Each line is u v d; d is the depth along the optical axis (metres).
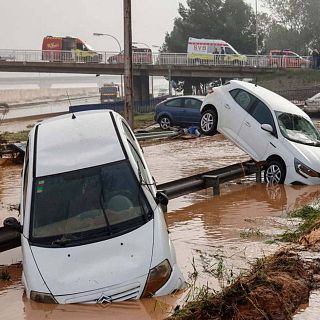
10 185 17.09
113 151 8.41
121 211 7.66
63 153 8.45
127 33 21.56
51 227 7.59
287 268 7.33
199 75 64.56
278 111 15.53
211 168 18.20
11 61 71.75
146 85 70.69
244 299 6.27
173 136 26.88
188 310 6.25
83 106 27.66
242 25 83.50
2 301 7.48
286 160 14.89
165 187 12.59
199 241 9.76
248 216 11.55
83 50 70.88
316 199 12.88
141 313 6.38
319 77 57.06
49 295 6.77
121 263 6.91
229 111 16.31
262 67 61.88
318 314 6.16
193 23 83.38
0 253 10.20
